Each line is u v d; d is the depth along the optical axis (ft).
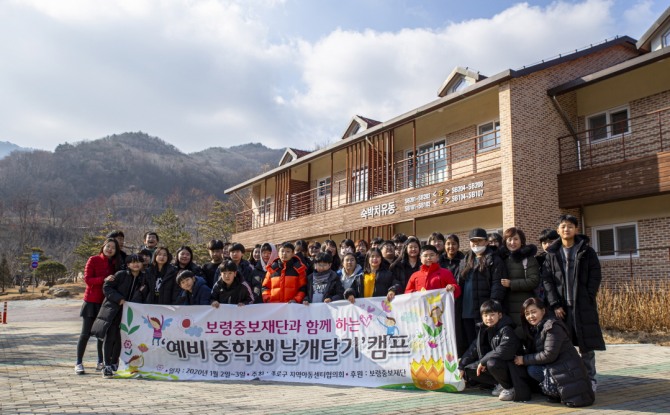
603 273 46.75
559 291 19.63
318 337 22.86
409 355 21.11
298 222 73.41
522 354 19.19
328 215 66.90
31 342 40.57
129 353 24.16
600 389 20.36
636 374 23.47
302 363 22.85
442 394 19.79
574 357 18.19
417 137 63.82
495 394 19.47
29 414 16.65
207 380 23.00
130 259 24.64
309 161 74.84
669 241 42.29
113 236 25.77
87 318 24.88
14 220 274.77
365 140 63.62
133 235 206.28
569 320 19.33
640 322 36.58
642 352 29.81
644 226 44.11
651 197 43.65
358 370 21.91
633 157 45.44
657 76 44.37
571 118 49.49
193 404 18.03
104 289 24.18
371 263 23.17
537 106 46.68
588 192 44.45
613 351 30.35
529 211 44.42
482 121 55.36
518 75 44.88
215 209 156.76
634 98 46.03
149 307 24.38
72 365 27.86
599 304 39.22
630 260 43.09
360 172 64.49
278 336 23.36
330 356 22.53
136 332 24.26
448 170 53.06
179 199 398.62
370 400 18.67
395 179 61.31
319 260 23.80
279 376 22.90
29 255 181.47
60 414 16.62
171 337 24.03
